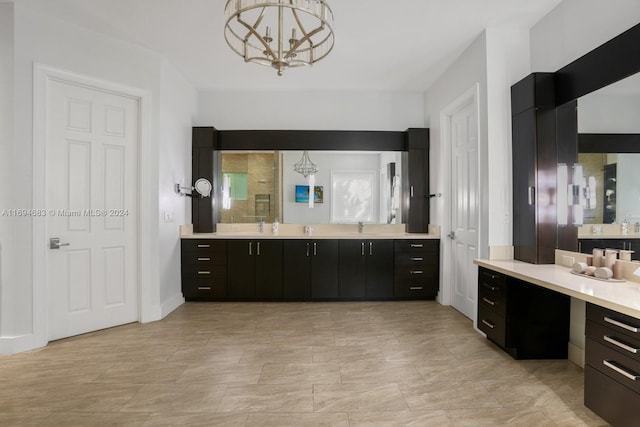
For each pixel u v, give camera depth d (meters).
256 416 1.98
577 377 2.45
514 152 3.11
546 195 2.80
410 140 4.66
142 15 2.97
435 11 2.90
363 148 4.79
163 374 2.48
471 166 3.65
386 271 4.44
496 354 2.84
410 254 4.43
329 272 4.44
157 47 3.56
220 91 4.84
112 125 3.43
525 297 2.72
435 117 4.47
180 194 4.29
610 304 1.69
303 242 4.43
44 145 2.96
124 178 3.51
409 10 2.88
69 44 3.09
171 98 3.99
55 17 2.99
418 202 4.67
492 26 3.15
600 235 2.46
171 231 4.08
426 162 4.66
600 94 2.43
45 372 2.51
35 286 2.91
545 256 2.82
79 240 3.23
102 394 2.21
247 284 4.42
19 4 2.81
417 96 4.88
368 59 3.81
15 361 2.69
